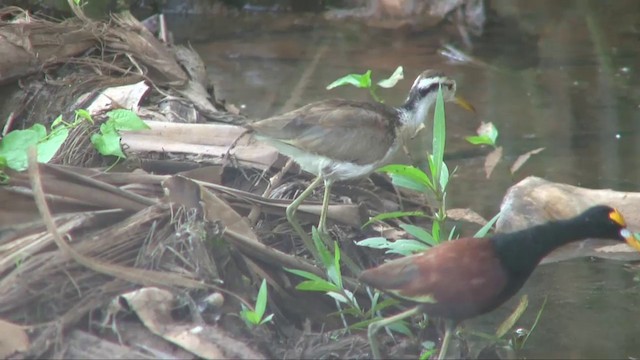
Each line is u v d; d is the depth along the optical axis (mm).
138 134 11305
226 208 9773
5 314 8672
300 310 9492
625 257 11570
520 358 9336
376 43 18812
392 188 12102
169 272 9016
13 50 12430
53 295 8773
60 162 10781
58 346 8391
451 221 11961
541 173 13297
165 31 15438
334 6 20812
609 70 17141
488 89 16344
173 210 9484
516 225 11797
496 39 18828
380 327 8758
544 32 19141
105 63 12969
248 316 8586
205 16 20656
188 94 13078
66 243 8680
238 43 18828
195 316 8688
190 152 11164
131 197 9672
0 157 9672
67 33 13086
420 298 8430
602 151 13969
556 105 15641
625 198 11898
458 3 19641
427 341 9336
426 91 10891
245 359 8375
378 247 9812
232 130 11438
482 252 8422
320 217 10578
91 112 11688
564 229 8570
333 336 9141
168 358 8320
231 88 16188
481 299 8398
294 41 18969
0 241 9398
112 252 9133
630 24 19422
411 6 20000
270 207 10438
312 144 10078
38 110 12219
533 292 10719
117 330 8508
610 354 9406
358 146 10211
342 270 10156
